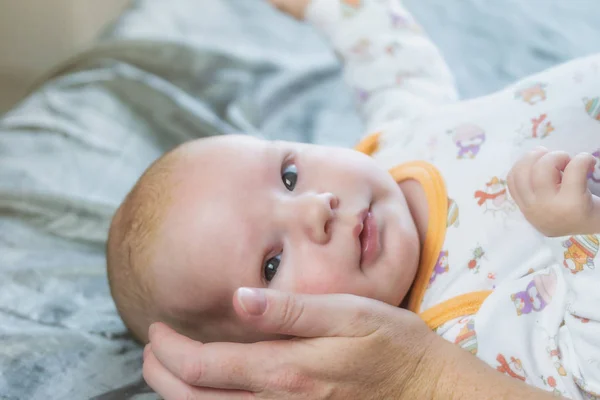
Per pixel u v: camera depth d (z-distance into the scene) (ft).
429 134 3.14
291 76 4.84
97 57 5.10
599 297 2.30
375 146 3.44
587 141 2.63
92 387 2.94
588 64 2.78
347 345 2.39
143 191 2.96
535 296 2.55
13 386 2.90
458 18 4.99
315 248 2.60
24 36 6.54
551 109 2.76
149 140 4.49
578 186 2.27
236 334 2.77
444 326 2.69
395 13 4.09
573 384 2.43
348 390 2.45
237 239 2.65
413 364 2.45
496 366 2.55
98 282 3.57
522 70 4.44
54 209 3.88
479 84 4.36
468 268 2.71
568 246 2.36
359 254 2.60
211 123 4.49
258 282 2.64
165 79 4.91
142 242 2.83
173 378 2.52
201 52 4.95
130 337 3.24
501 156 2.80
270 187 2.75
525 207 2.45
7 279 3.50
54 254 3.72
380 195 2.78
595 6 4.95
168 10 5.51
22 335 3.14
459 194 2.85
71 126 4.41
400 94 3.83
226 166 2.81
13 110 4.69
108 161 4.25
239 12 5.58
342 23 4.14
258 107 4.62
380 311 2.49
